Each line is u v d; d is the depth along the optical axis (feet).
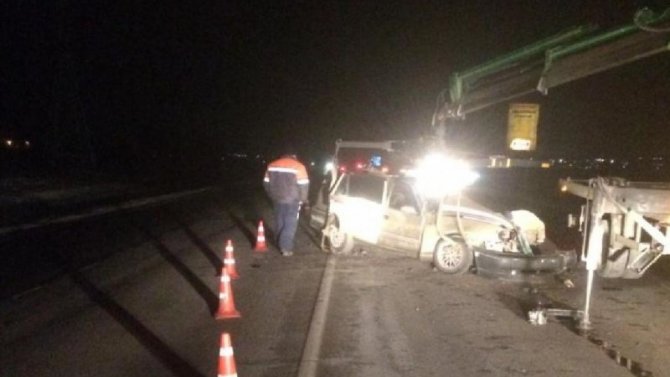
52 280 35.73
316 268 38.60
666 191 32.32
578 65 30.09
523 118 70.79
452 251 36.73
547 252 36.40
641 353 23.57
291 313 28.53
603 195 32.99
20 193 80.33
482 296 31.94
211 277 36.22
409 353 23.27
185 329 26.30
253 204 83.41
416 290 33.04
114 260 41.70
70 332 26.08
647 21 26.58
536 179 64.90
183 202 86.74
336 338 24.93
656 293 33.24
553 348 24.00
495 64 33.76
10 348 24.23
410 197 39.42
